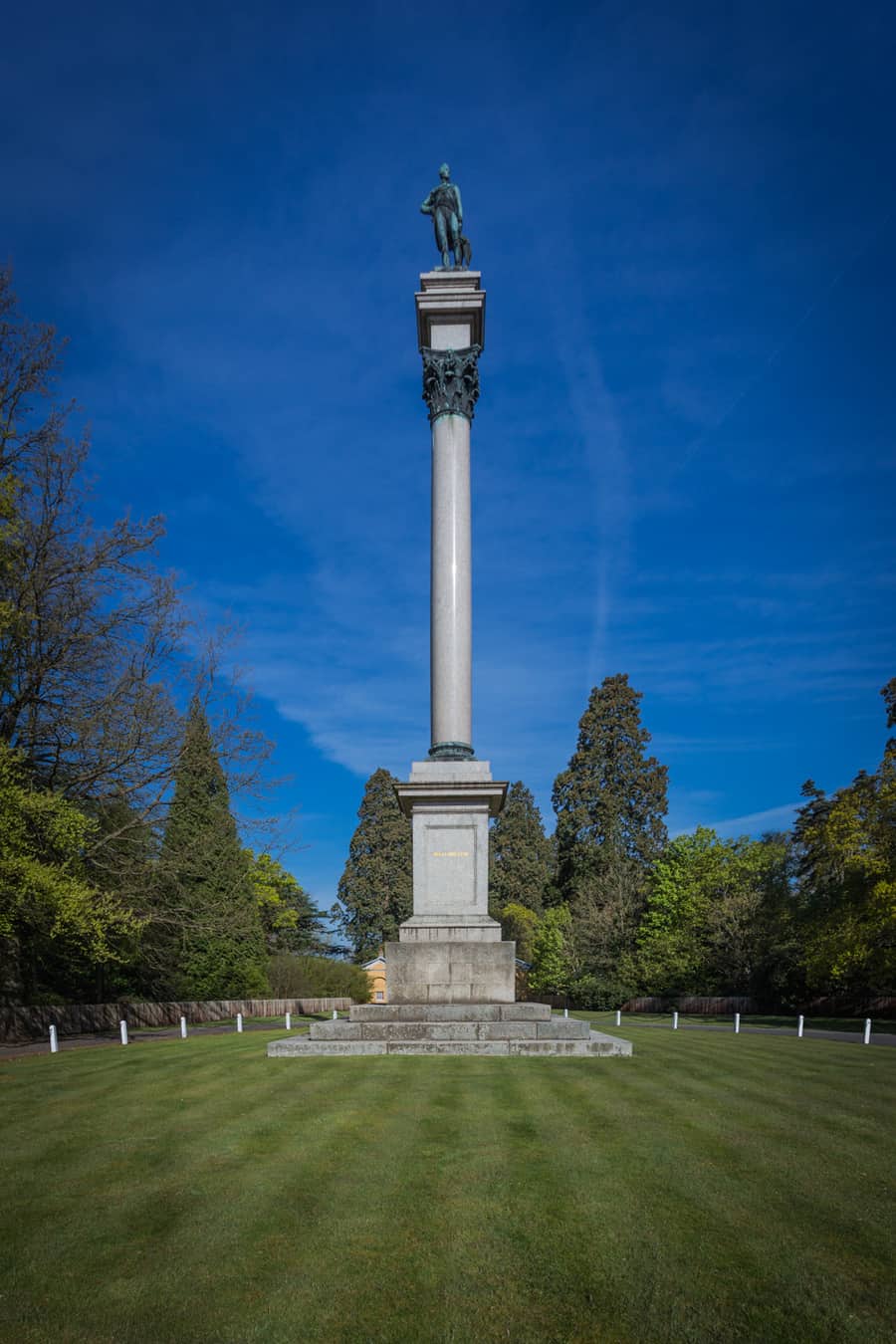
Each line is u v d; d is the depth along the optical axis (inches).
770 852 2365.9
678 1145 422.6
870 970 1544.0
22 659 1056.2
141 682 1116.5
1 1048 1010.7
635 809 3206.2
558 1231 310.8
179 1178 379.9
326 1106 513.0
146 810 1141.1
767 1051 850.1
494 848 3978.8
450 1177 369.7
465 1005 811.4
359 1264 285.3
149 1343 238.8
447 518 962.7
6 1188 372.8
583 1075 619.8
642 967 2406.5
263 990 2148.1
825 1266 282.5
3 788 897.5
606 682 3348.9
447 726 923.4
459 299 1028.5
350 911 3646.7
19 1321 250.8
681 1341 238.5
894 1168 393.4
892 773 1416.1
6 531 976.3
